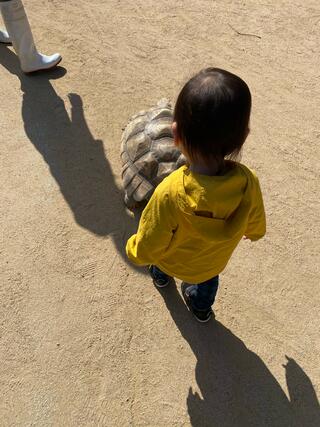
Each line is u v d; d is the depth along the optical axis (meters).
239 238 1.75
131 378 2.25
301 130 3.25
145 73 3.52
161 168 2.49
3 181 2.89
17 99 3.30
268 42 3.80
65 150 3.05
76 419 2.14
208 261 1.85
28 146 3.06
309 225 2.80
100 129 3.17
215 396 2.22
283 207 2.87
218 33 3.85
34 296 2.47
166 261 1.94
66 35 3.73
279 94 3.45
